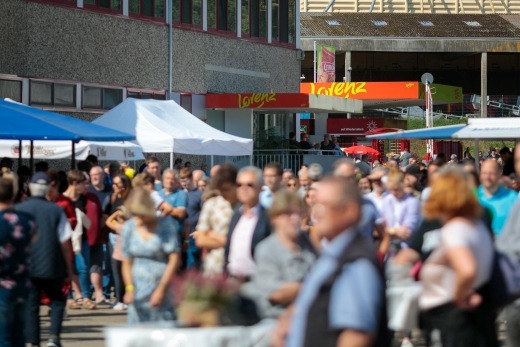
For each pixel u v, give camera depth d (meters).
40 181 22.89
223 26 68.44
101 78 56.47
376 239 23.33
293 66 76.56
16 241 19.36
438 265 14.37
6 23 49.53
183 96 64.31
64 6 53.47
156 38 61.41
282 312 15.87
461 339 14.31
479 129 34.78
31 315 22.66
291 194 16.11
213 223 20.28
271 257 15.95
